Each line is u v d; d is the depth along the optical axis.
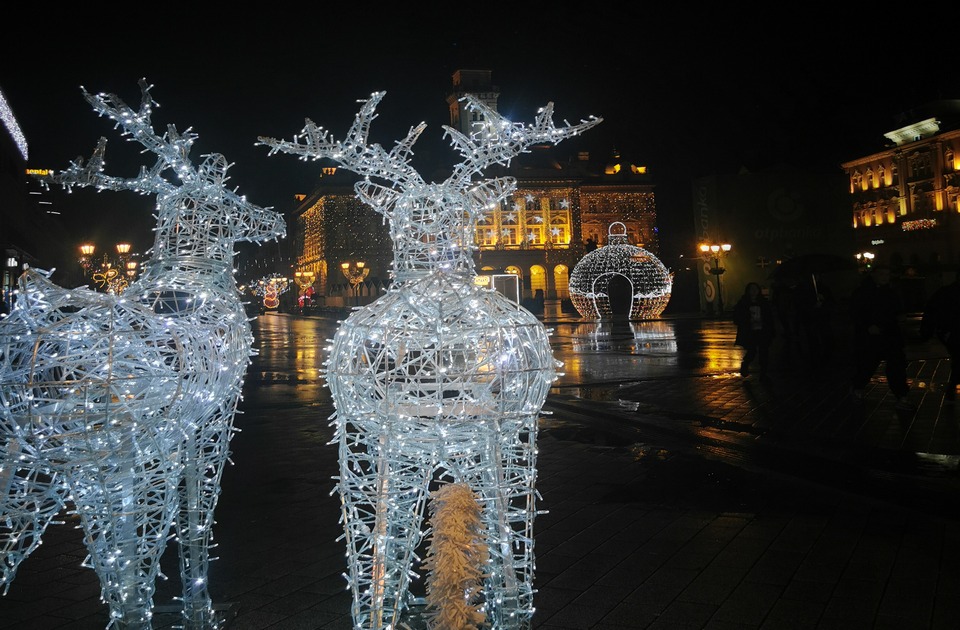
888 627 3.36
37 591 4.12
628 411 9.24
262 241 4.00
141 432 2.99
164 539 3.27
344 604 3.82
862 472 6.09
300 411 10.38
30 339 2.95
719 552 4.38
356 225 69.75
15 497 2.98
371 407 3.02
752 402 9.60
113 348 3.02
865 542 4.46
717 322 30.66
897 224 57.56
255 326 38.62
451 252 3.32
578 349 19.39
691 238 75.38
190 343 3.22
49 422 2.88
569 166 75.75
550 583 3.99
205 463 3.56
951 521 4.81
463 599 2.24
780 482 5.89
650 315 36.03
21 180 32.81
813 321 12.69
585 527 4.91
